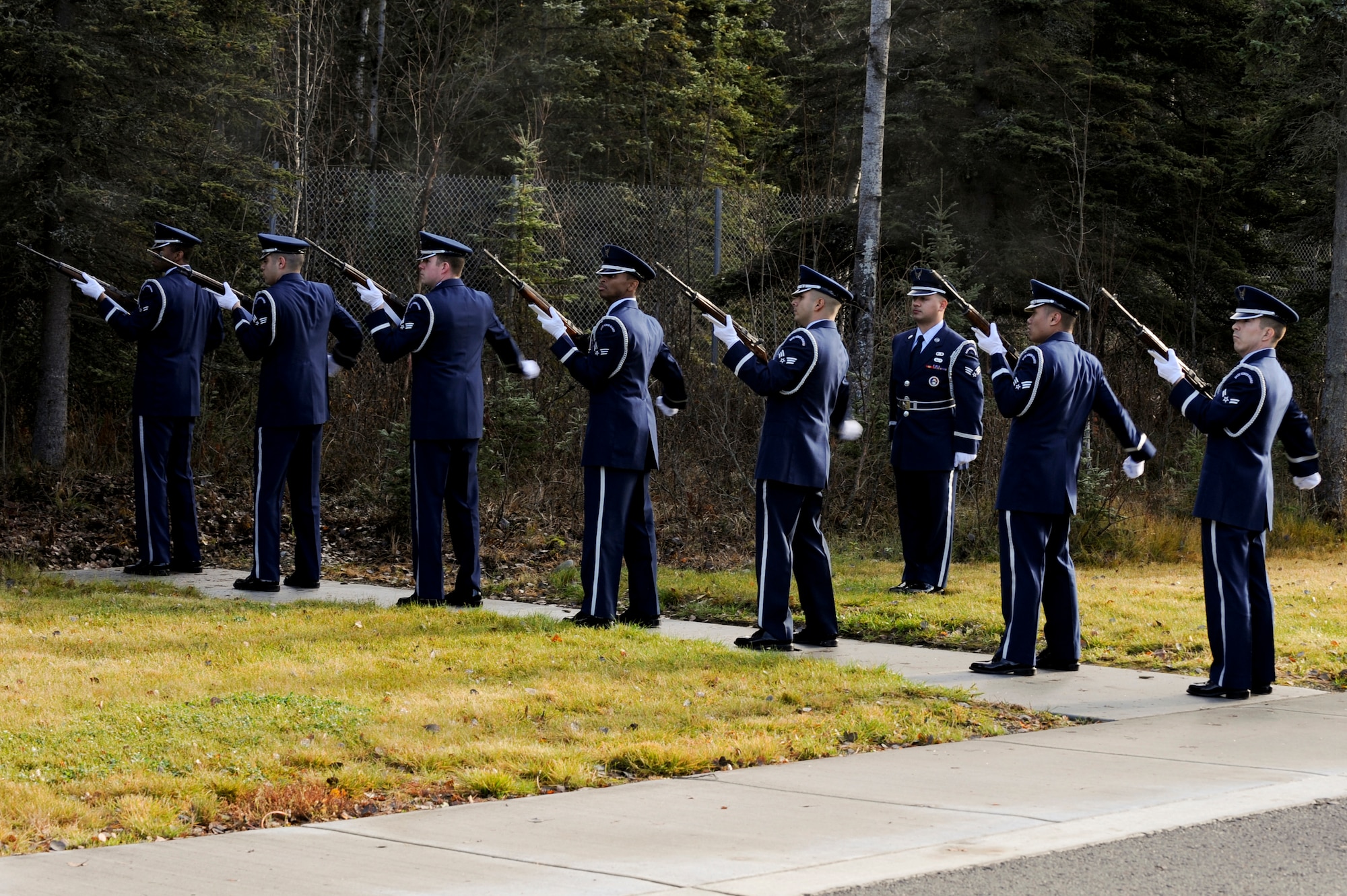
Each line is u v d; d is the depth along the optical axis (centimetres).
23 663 715
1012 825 482
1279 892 416
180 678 688
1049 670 816
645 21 2658
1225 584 748
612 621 898
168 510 1127
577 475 1429
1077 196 1839
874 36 1523
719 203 1662
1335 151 1733
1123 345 1831
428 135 2427
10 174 1286
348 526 1333
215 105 1466
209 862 433
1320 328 2117
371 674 709
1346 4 1622
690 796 523
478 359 969
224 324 1501
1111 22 1919
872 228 1515
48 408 1377
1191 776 557
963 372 1073
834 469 1422
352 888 406
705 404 1455
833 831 472
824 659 812
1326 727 662
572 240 1719
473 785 529
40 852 446
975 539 1330
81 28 1302
